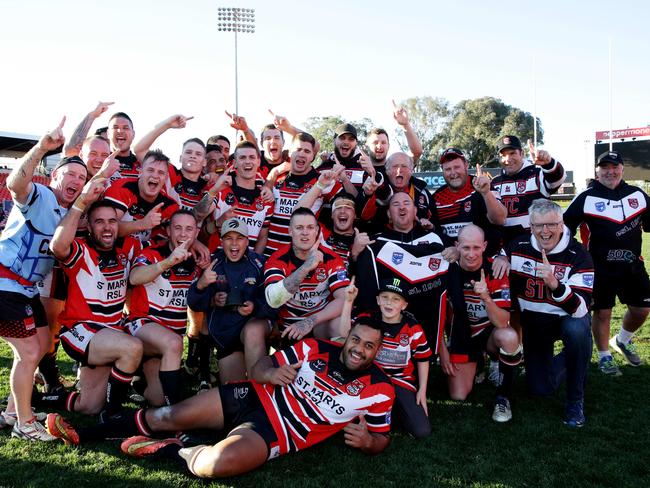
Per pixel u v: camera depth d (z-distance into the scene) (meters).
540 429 4.20
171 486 3.21
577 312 4.31
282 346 4.96
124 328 4.50
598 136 44.19
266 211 5.76
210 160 6.82
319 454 3.75
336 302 4.61
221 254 4.69
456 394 4.90
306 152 5.87
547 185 5.99
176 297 4.59
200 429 3.98
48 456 3.56
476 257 4.67
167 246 4.62
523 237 4.81
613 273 5.55
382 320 4.25
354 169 6.36
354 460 3.66
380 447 3.73
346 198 5.10
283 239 5.89
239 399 3.72
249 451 3.33
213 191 5.10
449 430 4.20
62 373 5.45
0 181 22.97
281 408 3.63
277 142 7.02
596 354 6.26
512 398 4.94
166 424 3.74
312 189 5.15
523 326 4.84
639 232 5.61
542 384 4.72
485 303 4.45
